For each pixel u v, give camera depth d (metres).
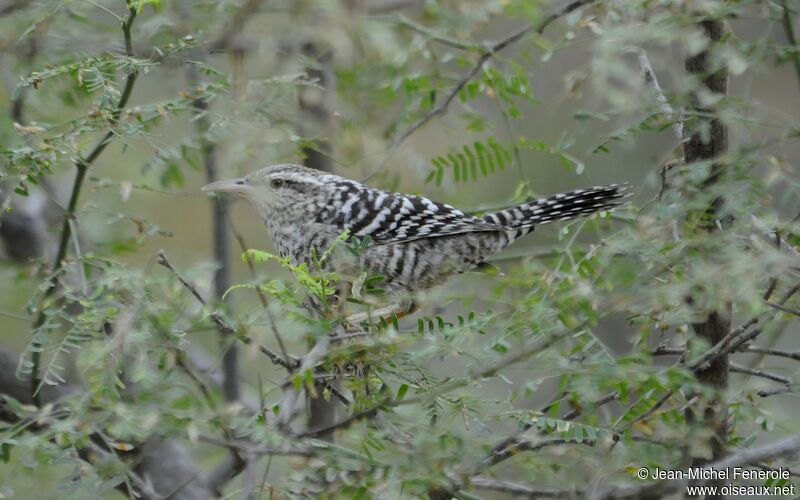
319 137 11.23
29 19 9.88
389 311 9.88
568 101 17.41
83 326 7.98
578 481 8.09
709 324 8.78
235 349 11.12
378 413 7.56
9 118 10.16
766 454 7.41
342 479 7.59
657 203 7.98
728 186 7.69
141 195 12.51
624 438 7.74
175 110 9.46
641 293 7.35
